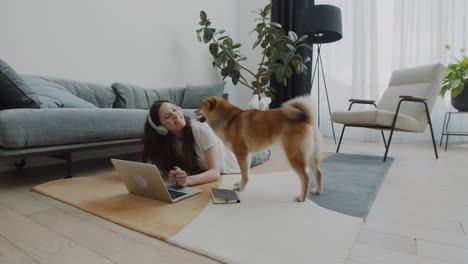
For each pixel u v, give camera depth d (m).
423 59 3.62
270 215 1.15
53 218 1.16
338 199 1.38
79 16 2.72
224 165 1.94
